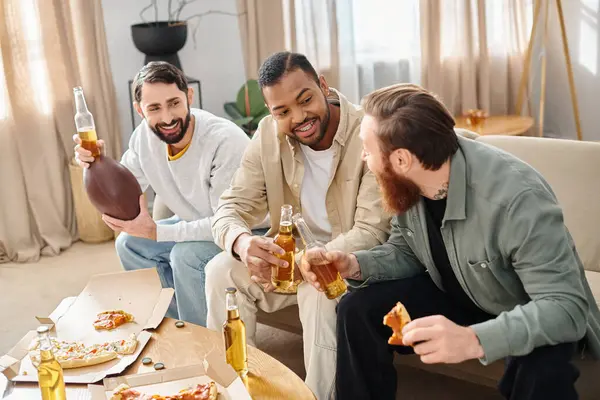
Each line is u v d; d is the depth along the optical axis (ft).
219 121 8.25
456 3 13.46
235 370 5.33
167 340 5.88
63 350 5.60
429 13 13.29
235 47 13.91
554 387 5.06
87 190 7.09
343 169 7.06
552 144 7.47
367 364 6.08
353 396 6.15
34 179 11.89
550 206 5.27
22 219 11.84
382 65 14.11
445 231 5.71
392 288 6.18
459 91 13.98
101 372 5.37
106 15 12.90
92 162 7.03
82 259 11.80
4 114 11.55
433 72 13.61
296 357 8.37
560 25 13.25
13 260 11.89
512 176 5.40
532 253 5.24
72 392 5.19
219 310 7.11
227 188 8.00
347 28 13.28
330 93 7.29
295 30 13.12
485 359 4.97
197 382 5.20
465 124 12.27
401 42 13.96
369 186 6.88
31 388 5.25
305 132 6.81
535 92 14.56
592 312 5.79
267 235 7.71
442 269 6.10
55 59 11.69
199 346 5.78
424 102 5.32
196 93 13.96
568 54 12.89
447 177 5.56
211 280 7.09
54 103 11.84
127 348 5.65
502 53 13.93
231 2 13.66
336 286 5.96
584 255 7.17
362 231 6.74
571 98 14.20
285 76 6.60
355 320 5.99
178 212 8.62
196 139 8.08
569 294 5.11
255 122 12.51
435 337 4.89
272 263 6.30
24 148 11.73
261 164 7.40
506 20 13.79
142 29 11.99
